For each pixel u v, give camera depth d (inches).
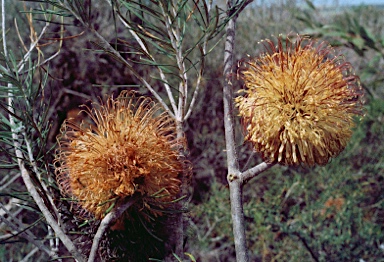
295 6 54.5
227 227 39.2
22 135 11.8
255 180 41.4
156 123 11.5
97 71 39.4
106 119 11.4
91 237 11.4
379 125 42.7
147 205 10.8
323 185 40.6
